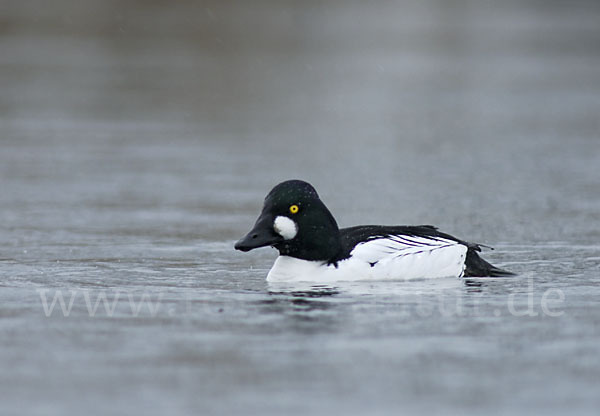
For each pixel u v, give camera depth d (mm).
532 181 18922
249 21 53250
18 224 14867
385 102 31203
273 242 10492
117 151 22438
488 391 6855
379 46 45594
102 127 26031
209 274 11305
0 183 18531
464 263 10961
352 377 7137
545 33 51250
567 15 59812
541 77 37250
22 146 22922
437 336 8281
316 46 44906
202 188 18219
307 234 10508
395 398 6695
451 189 18062
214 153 22312
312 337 8211
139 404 6566
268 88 33625
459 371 7305
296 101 31047
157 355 7664
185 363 7453
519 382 7047
